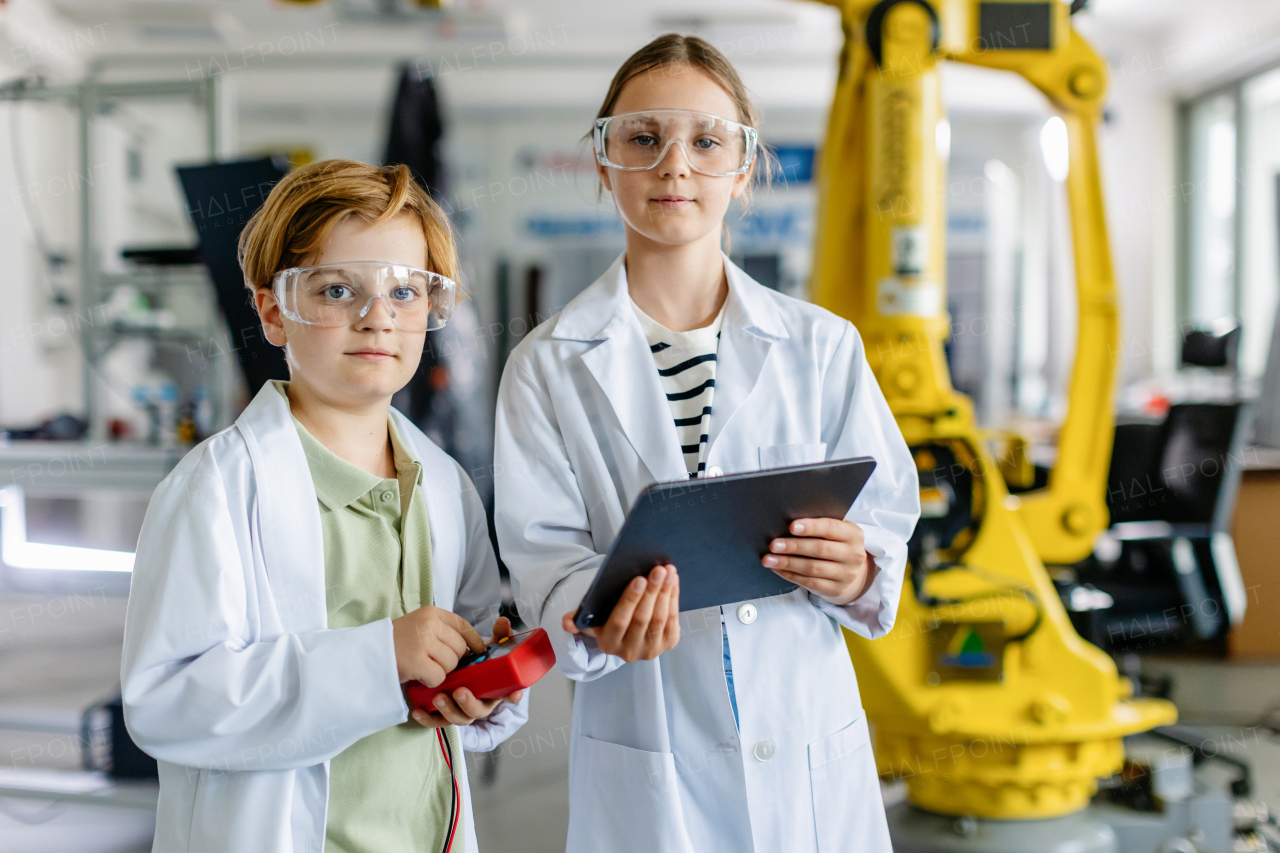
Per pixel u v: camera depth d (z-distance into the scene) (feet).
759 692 3.67
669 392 3.96
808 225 23.52
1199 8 20.27
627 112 3.75
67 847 7.91
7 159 19.29
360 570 3.25
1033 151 23.79
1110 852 7.00
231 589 2.93
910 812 7.59
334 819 3.11
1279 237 17.57
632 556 2.92
